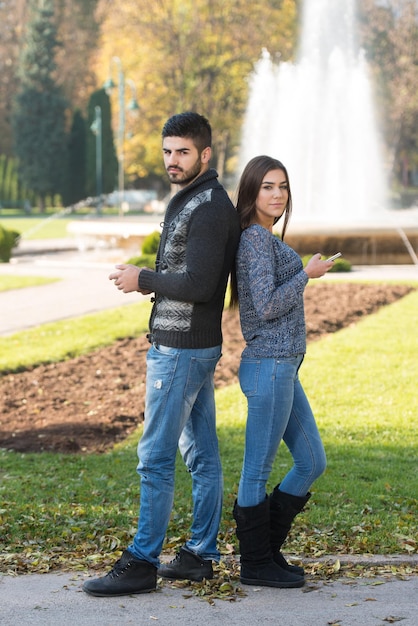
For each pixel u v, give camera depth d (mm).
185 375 4895
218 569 5270
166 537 5922
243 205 5098
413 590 4914
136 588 4859
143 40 59344
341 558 5426
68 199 75062
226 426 9148
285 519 5113
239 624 4414
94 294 20047
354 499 6770
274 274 4973
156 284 4777
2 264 28328
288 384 4930
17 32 80125
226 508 6488
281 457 8086
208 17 60000
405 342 13539
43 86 73250
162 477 4945
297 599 4793
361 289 19562
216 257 4758
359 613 4555
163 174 69938
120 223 31812
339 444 8445
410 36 67375
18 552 5605
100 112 71062
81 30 79250
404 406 9922
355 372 11609
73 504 6645
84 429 9219
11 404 10367
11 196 78625
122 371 11922
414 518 6316
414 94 65875
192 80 60812
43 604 4684
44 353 12883
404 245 27172
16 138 73500
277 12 60000
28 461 8133
